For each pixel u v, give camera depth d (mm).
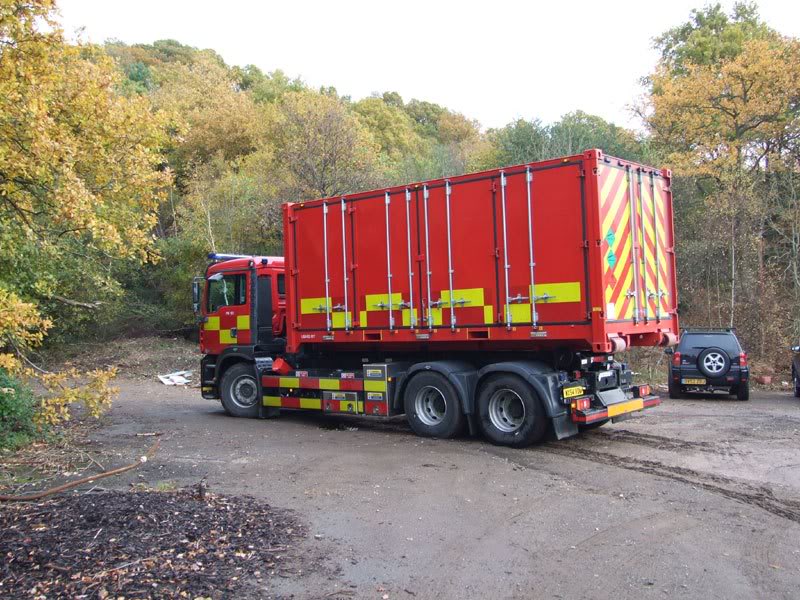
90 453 9375
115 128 11594
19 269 13070
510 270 8898
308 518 6023
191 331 28719
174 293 27797
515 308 8852
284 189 25656
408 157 35656
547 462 8211
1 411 9977
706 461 8102
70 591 4160
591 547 5238
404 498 6695
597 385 9258
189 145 36094
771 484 7008
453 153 35594
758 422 10938
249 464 8422
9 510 5906
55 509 5844
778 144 24938
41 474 8117
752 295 19875
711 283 21219
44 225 10258
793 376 15516
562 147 24391
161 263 28609
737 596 4301
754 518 5902
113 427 11820
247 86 54656
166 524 5477
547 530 5668
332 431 10922
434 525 5824
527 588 4480
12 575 4383
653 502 6438
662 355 18906
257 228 26266
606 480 7301
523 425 8984
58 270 16125
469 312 9273
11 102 7691
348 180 24922
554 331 8539
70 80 10750
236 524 5637
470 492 6895
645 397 10195
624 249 8828
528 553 5129
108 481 7633
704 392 15312
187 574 4516
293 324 11266
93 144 11031
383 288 10148
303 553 5090
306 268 11117
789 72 24109
